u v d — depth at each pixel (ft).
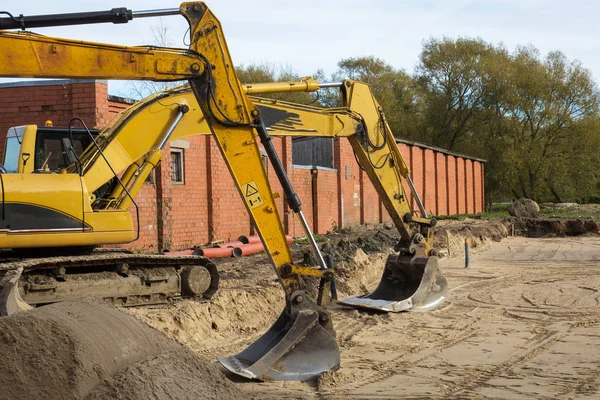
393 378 25.54
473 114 176.35
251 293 38.65
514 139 169.78
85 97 53.47
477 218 121.08
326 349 26.58
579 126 163.22
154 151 34.01
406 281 41.65
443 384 24.58
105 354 16.46
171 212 61.00
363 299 40.86
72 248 32.89
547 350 29.81
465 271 57.67
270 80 172.55
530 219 105.50
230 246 61.87
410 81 196.34
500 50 179.83
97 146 32.14
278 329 27.48
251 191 27.14
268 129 34.32
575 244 84.23
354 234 85.97
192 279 36.37
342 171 96.53
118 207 33.19
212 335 33.19
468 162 156.15
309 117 35.60
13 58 23.12
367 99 38.14
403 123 184.14
